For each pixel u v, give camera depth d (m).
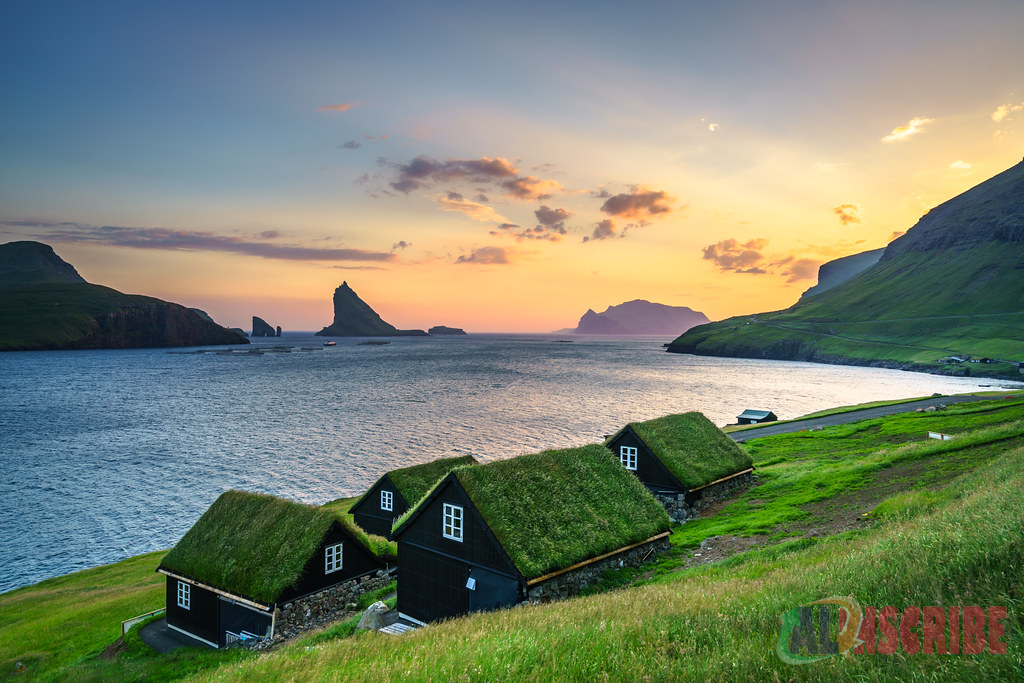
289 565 31.86
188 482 76.50
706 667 8.23
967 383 181.50
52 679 28.80
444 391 165.12
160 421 118.38
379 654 14.12
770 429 82.25
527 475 30.36
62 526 62.38
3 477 78.62
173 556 35.19
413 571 29.77
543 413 125.19
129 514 65.69
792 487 44.00
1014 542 10.20
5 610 41.72
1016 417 58.59
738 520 37.66
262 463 85.62
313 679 11.95
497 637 12.12
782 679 7.56
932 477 37.47
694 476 43.28
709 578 21.02
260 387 176.62
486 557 26.56
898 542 14.27
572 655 9.92
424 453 90.94
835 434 66.44
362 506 47.91
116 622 37.34
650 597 16.52
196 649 31.84
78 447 95.69
